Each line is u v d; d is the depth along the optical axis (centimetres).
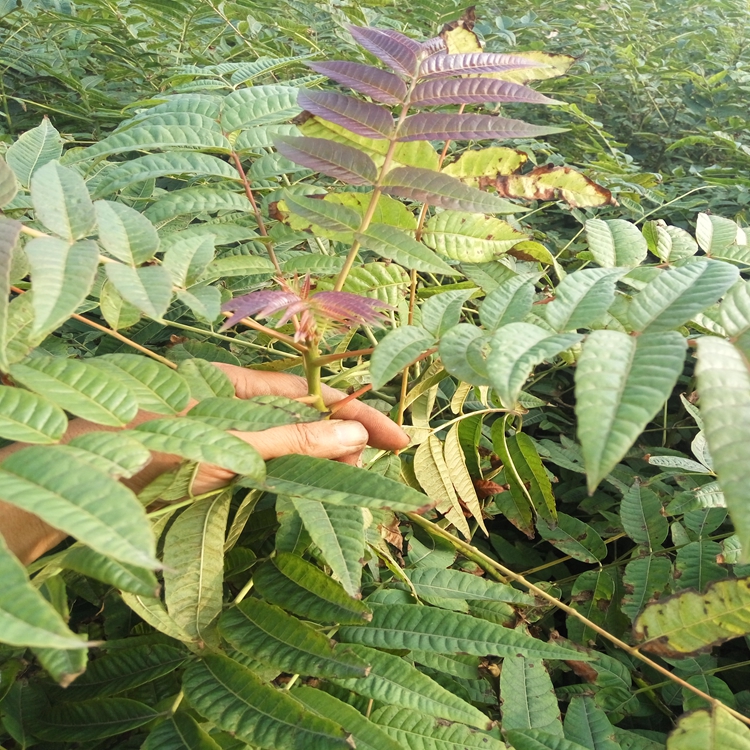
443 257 126
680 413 190
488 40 268
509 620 114
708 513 133
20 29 253
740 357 61
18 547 88
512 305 82
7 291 63
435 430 121
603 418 55
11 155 116
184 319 162
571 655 91
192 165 109
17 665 93
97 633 110
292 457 84
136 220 84
